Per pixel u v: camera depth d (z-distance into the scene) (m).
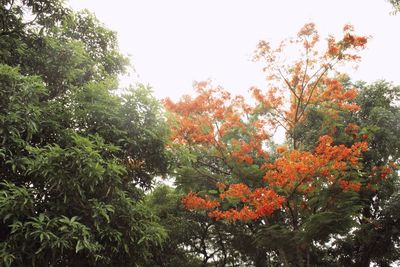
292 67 14.79
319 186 11.79
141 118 8.85
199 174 14.20
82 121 8.28
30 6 8.75
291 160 11.86
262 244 12.27
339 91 14.45
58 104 8.17
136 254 8.29
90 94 8.63
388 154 14.80
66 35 10.65
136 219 8.25
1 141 6.92
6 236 7.11
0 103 6.91
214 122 14.38
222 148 14.38
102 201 7.56
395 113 15.59
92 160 6.88
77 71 9.32
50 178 6.71
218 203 13.00
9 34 8.49
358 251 17.47
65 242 6.34
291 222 13.80
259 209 11.69
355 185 11.52
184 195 15.44
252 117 14.99
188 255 18.03
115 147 7.56
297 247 12.17
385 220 15.21
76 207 7.06
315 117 14.60
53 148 6.82
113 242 7.80
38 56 8.91
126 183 9.29
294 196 12.39
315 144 13.92
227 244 17.86
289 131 14.73
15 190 6.41
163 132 9.23
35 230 6.45
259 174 13.20
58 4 9.01
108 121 8.48
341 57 14.06
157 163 9.55
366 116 15.80
